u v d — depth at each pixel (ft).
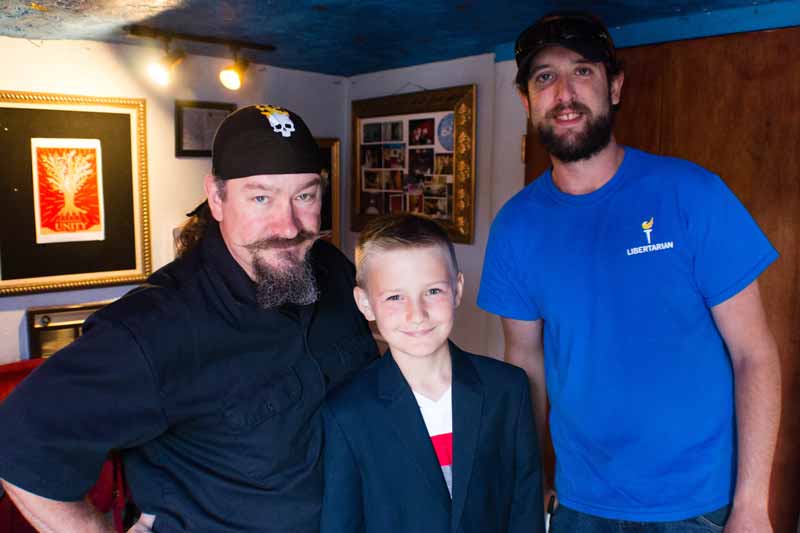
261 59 11.02
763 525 4.09
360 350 4.75
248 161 3.76
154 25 8.61
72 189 9.71
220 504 3.88
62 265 9.75
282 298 3.96
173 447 3.94
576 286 4.50
